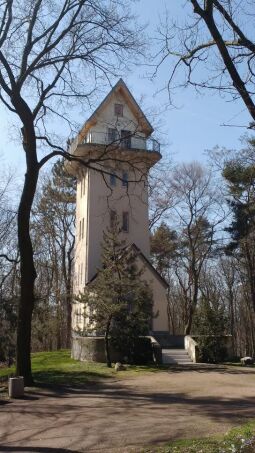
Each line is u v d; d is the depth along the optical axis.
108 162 28.31
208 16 8.73
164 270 57.22
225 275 60.38
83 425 11.57
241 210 36.31
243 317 62.59
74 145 37.22
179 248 51.00
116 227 29.31
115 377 22.16
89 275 37.66
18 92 19.20
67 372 23.64
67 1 19.70
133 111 39.06
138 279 27.83
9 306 28.00
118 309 25.91
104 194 39.03
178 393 16.97
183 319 59.34
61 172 47.97
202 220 47.06
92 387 19.09
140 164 30.34
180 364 27.77
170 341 34.53
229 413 12.47
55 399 16.11
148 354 27.73
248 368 25.67
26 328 19.19
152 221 48.09
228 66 8.77
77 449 9.19
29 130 19.70
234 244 39.69
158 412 13.00
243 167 35.66
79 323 35.34
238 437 8.60
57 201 50.50
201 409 13.32
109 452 8.81
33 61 19.56
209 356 29.12
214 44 9.34
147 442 9.43
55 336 50.62
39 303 40.09
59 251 53.00
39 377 21.75
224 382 19.92
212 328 29.62
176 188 47.38
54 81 20.69
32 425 11.83
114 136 31.89
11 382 16.67
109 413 13.13
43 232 50.84
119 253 27.53
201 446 8.40
